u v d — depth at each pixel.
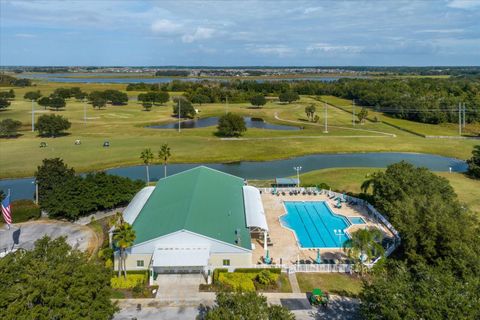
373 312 30.91
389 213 60.31
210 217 53.09
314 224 64.31
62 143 122.31
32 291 28.69
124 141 126.88
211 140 130.88
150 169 99.62
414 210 49.09
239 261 48.44
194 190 60.34
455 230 44.53
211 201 58.44
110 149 115.19
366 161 109.69
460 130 148.75
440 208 48.84
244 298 29.73
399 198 62.12
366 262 49.16
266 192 79.62
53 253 32.97
